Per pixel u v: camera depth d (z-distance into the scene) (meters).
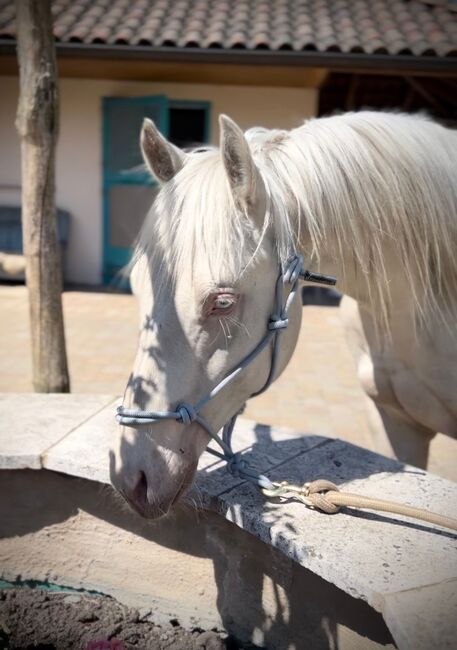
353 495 1.44
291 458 1.79
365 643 1.38
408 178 1.51
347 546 1.35
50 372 2.71
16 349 5.04
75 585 1.96
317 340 5.58
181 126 8.74
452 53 5.75
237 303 1.29
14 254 7.39
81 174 7.63
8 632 1.79
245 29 6.38
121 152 7.44
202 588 1.78
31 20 2.40
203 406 1.31
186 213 1.26
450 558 1.32
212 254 1.24
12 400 2.26
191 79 7.21
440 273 1.61
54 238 2.63
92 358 4.89
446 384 1.70
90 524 1.90
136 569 1.86
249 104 7.36
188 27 6.48
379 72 6.00
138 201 7.41
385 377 1.86
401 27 6.47
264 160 1.42
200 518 1.72
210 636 1.73
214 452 1.60
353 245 1.48
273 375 1.41
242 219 1.28
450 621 1.12
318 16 6.85
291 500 1.56
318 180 1.41
